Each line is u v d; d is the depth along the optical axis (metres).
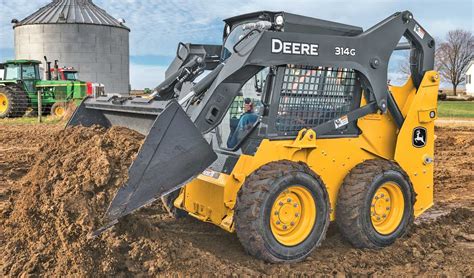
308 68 4.75
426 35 5.39
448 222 6.00
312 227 4.52
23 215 4.21
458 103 37.00
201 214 4.82
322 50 4.65
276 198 4.29
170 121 3.99
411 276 4.34
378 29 5.00
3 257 4.09
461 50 63.34
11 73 20.53
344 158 4.99
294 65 4.62
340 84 4.97
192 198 4.95
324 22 4.81
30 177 4.53
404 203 5.10
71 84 20.70
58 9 33.53
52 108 20.14
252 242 4.25
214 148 5.17
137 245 4.10
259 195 4.21
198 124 4.39
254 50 4.28
